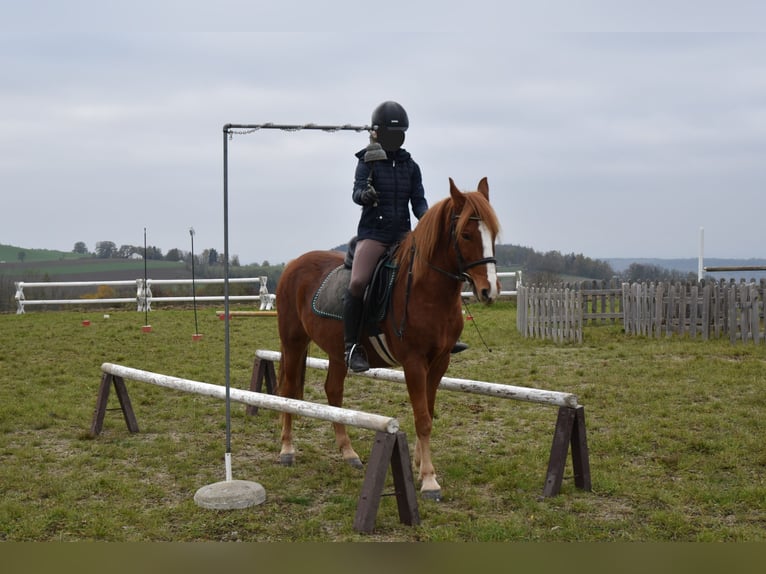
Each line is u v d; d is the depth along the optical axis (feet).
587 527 14.55
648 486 17.08
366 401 28.48
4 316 58.59
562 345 41.42
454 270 15.60
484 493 16.99
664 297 43.01
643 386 28.60
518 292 47.34
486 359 37.04
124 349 41.16
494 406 26.55
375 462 14.51
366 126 16.97
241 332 48.70
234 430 23.68
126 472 18.90
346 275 18.16
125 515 15.48
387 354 17.37
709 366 32.22
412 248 16.24
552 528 14.51
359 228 17.75
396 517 15.19
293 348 20.12
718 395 26.73
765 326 41.37
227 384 16.92
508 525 14.57
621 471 18.29
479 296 14.57
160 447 21.33
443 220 15.64
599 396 27.27
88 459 20.02
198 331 48.93
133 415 23.31
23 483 17.66
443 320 16.03
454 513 15.44
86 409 26.16
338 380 20.01
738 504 15.83
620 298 50.60
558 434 16.69
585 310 47.57
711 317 42.09
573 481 17.51
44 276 98.12
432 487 16.38
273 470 18.95
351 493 16.96
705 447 20.16
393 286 16.53
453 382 19.17
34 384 31.04
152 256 117.80
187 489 17.51
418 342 16.01
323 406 16.30
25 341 43.73
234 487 16.33
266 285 65.92
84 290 89.15
